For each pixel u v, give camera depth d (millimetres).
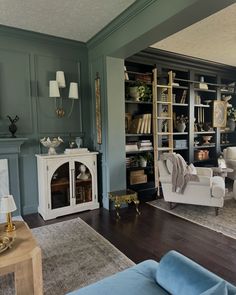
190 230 2779
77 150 3412
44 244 2449
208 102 5262
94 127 3814
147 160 4188
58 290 1746
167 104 4316
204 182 3189
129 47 2973
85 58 3781
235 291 913
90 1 2469
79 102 3773
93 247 2387
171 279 1106
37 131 3426
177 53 4215
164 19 2225
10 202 1826
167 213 3346
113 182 3551
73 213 3381
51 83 3277
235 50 4105
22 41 3240
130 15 2662
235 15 2805
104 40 3311
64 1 2463
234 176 4742
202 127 5180
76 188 3439
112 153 3521
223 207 3539
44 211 3178
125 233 2719
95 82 3654
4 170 3127
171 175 3398
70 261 2129
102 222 3051
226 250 2316
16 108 3248
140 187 4000
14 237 1704
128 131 4137
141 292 1101
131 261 2133
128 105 4270
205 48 3990
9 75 3176
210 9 2018
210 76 5215
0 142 3002
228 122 5641
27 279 1487
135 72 3926
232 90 5562
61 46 3545
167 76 4320
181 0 2035
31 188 3416
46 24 3008
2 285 1808
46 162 3150
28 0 2434
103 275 1925
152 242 2500
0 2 2463
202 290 975
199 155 5000
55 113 3559
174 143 4582
